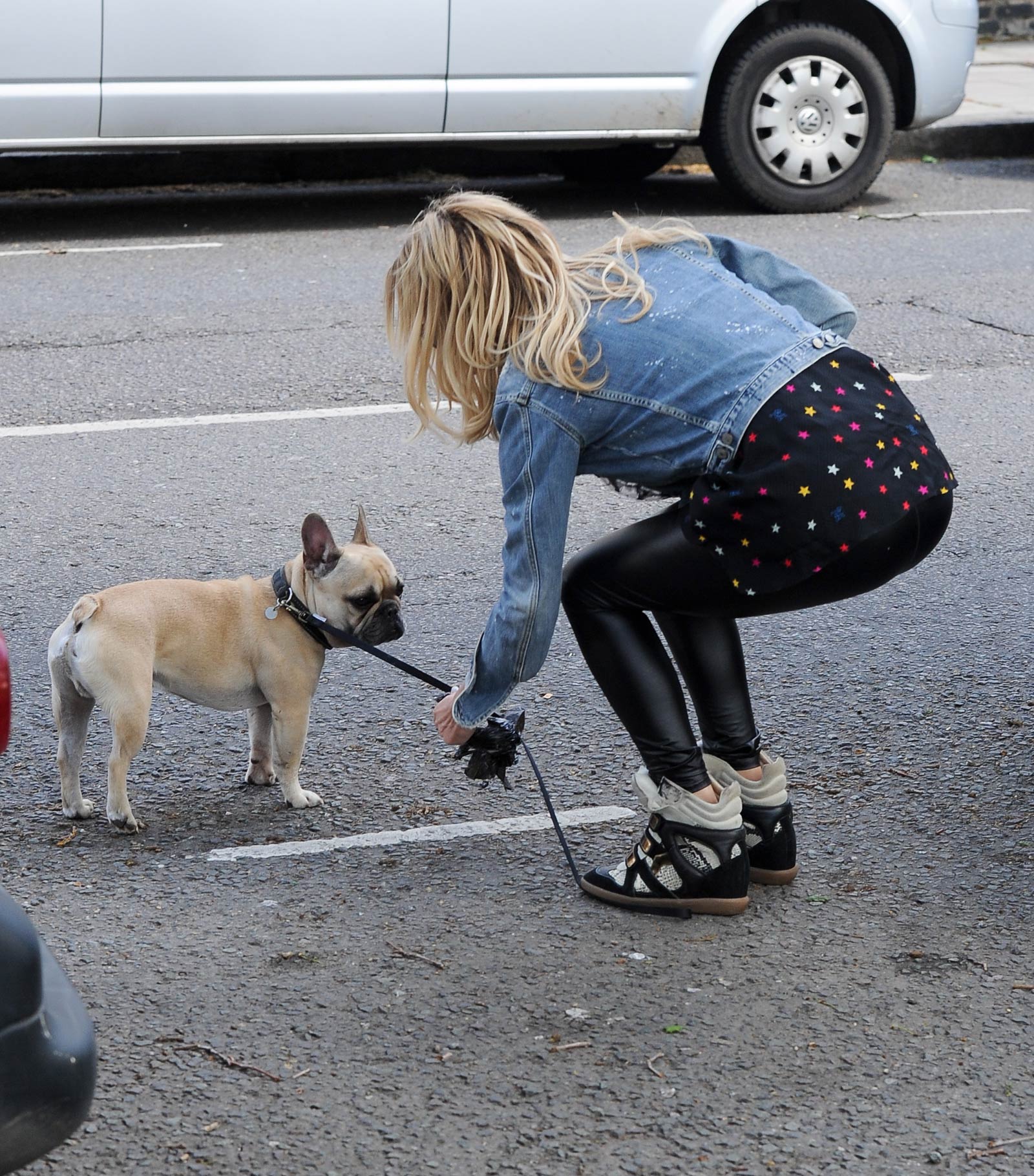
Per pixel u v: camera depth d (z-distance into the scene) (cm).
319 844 376
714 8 1036
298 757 392
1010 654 485
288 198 1162
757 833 349
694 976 318
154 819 388
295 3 966
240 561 542
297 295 884
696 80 1045
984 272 938
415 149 1248
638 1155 263
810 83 1079
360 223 1073
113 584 521
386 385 739
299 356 776
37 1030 200
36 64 934
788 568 288
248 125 980
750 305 298
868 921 340
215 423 686
